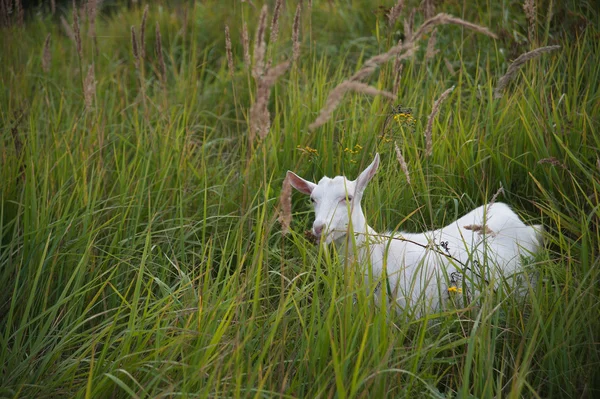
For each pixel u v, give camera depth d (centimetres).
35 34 1107
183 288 411
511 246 498
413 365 347
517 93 620
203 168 605
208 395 326
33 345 399
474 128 595
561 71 682
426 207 561
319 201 475
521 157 578
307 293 390
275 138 631
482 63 754
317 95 684
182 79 815
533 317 382
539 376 369
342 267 409
